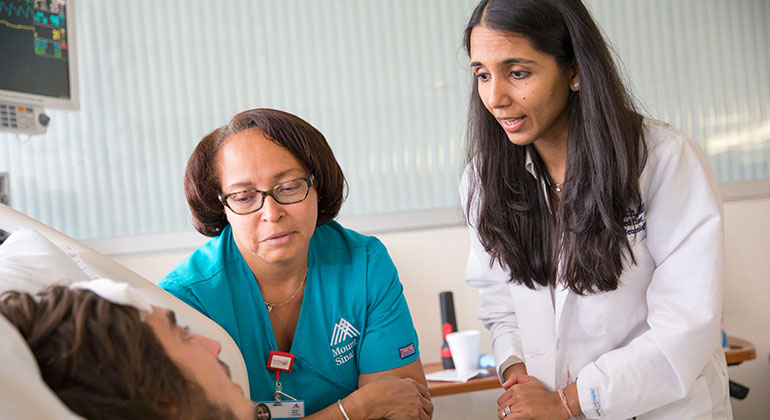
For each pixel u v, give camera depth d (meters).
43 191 3.17
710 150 3.25
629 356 1.32
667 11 3.25
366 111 3.24
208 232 1.35
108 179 3.19
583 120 1.30
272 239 1.19
